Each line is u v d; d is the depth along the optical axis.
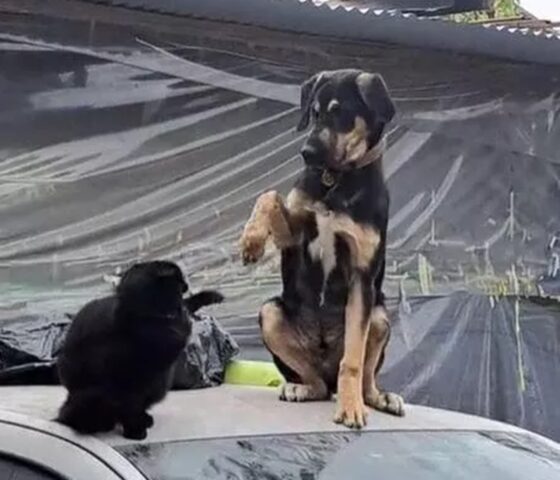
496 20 6.15
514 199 5.27
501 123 5.20
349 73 2.56
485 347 5.20
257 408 2.32
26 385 2.60
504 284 5.24
